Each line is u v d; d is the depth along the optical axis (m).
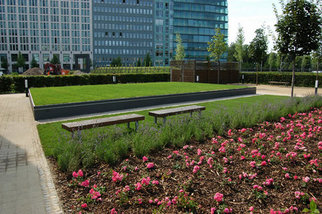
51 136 6.95
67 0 97.00
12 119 9.42
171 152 5.32
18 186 4.16
